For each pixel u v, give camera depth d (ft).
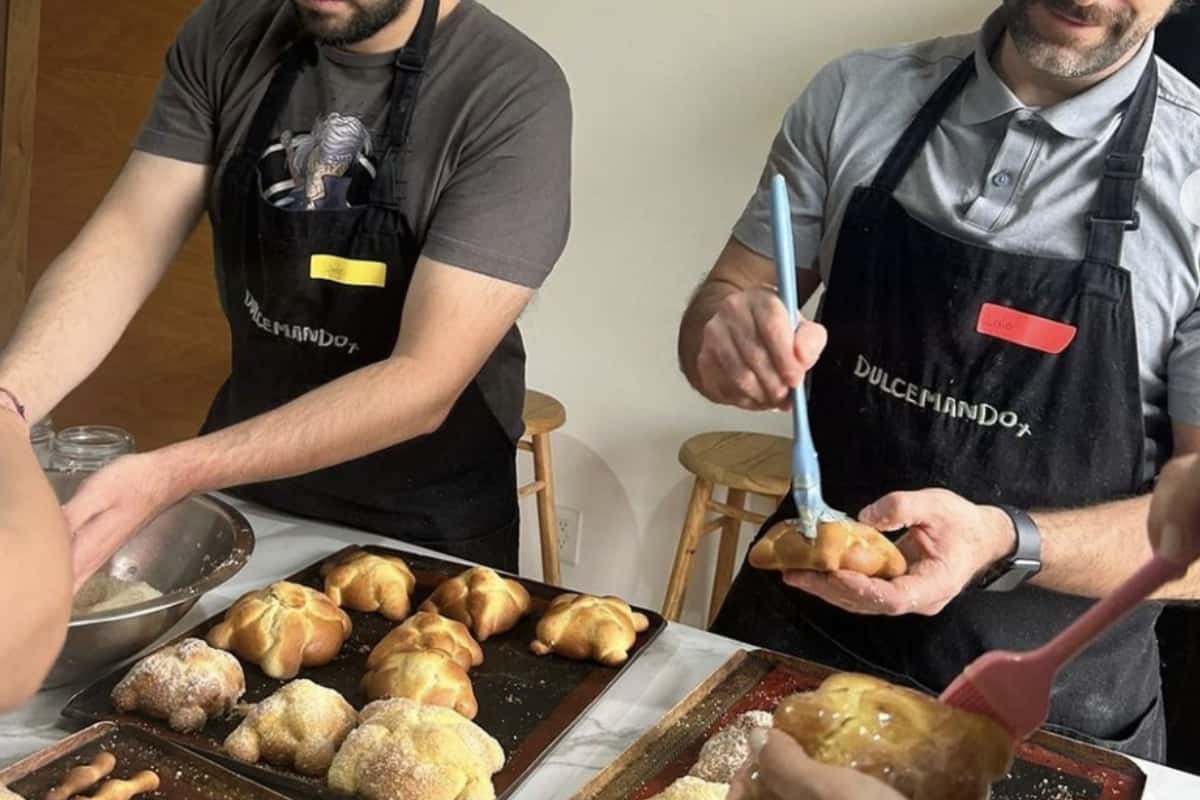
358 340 5.26
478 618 4.29
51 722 3.73
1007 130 4.64
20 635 2.11
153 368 10.47
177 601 3.84
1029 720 2.27
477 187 4.91
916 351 4.70
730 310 4.05
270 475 4.37
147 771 3.38
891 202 4.84
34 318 4.95
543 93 5.04
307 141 5.18
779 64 8.77
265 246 5.24
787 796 2.21
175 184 5.42
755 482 8.18
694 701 3.95
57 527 2.30
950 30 8.29
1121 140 4.50
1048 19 4.26
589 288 9.69
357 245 5.12
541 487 9.42
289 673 4.00
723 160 9.05
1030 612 4.63
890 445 4.77
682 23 8.98
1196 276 4.47
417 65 5.05
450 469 5.51
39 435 4.87
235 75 5.31
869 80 5.04
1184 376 4.49
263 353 5.45
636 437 9.74
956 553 3.82
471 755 3.46
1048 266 4.52
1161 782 3.79
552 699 3.98
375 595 4.42
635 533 9.91
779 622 5.04
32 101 10.55
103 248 5.22
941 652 4.68
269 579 4.67
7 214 10.80
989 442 4.61
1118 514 4.24
